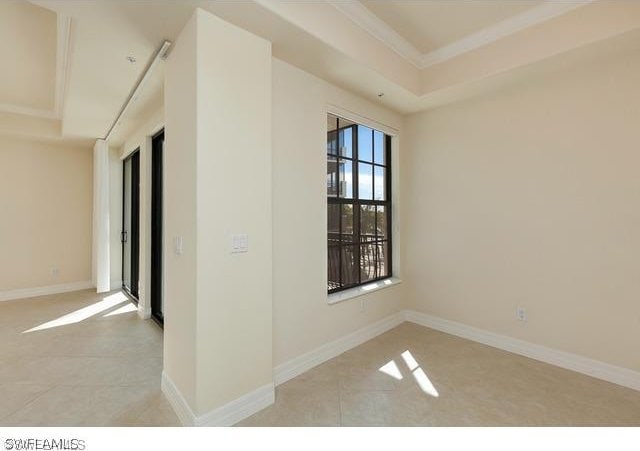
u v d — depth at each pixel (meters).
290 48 2.15
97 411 1.92
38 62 2.89
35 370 2.44
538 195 2.66
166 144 2.15
